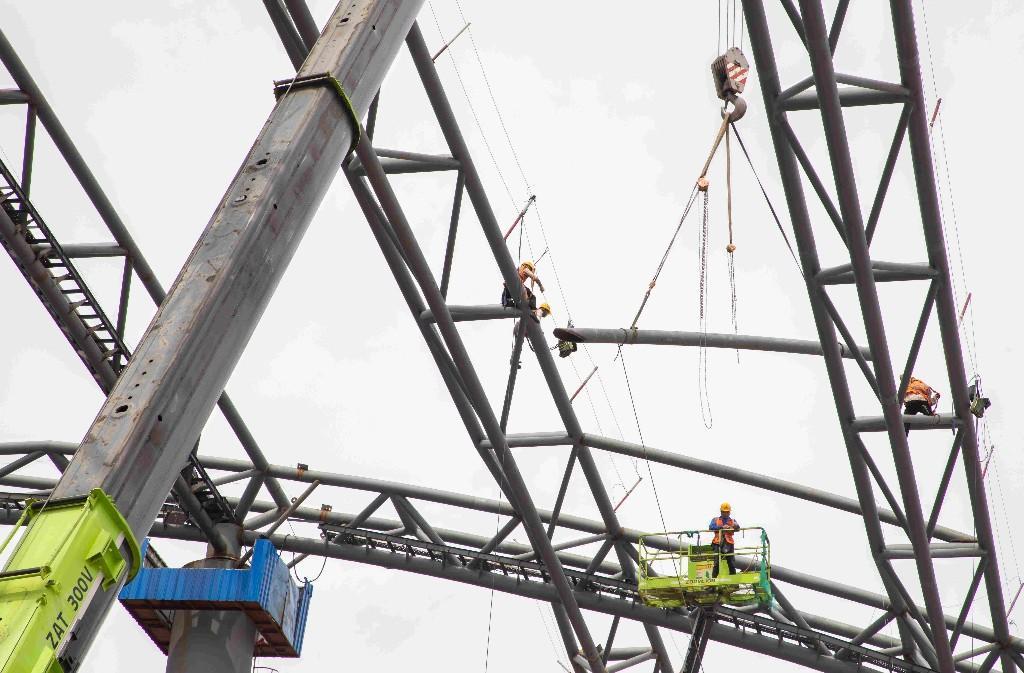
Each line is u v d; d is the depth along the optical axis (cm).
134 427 2367
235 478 5991
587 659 6381
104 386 4894
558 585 5775
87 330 4716
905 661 6141
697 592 5728
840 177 4216
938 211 4534
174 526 5972
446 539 6550
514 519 6012
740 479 5775
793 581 6244
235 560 5872
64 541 2173
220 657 5319
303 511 6275
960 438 5162
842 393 4972
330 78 2925
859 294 4534
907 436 5019
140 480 2345
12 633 2067
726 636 6084
